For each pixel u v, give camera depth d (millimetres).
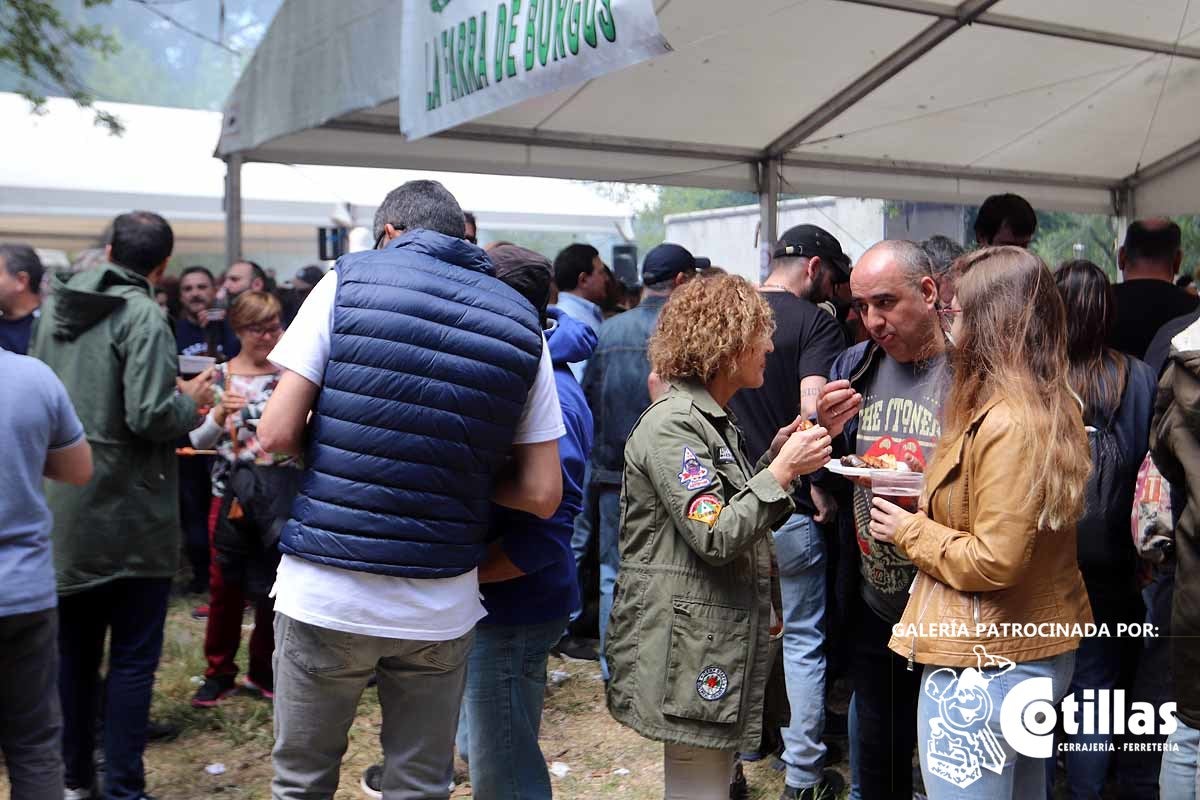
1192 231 8398
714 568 2459
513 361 2350
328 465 2258
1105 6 5484
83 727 3617
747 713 2477
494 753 2795
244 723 4535
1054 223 9125
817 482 3156
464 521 2342
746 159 7441
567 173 6953
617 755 4293
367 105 4715
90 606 3607
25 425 2695
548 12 3512
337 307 2262
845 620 3105
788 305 3717
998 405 2148
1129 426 2916
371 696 4898
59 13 8328
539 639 2844
